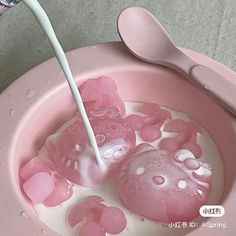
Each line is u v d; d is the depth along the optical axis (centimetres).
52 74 63
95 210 55
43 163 58
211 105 61
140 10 66
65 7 84
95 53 65
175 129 62
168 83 63
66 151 58
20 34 82
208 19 82
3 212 52
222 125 60
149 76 64
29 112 60
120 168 57
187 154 56
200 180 55
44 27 50
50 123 63
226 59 77
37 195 55
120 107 63
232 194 52
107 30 81
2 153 56
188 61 62
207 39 80
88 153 57
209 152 60
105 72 64
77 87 59
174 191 54
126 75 64
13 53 80
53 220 56
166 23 82
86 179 57
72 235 54
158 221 55
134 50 64
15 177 55
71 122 64
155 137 61
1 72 78
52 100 62
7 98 61
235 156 56
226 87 60
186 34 80
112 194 57
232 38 80
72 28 82
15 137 58
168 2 84
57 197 56
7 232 51
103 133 58
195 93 62
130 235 54
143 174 55
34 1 49
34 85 62
